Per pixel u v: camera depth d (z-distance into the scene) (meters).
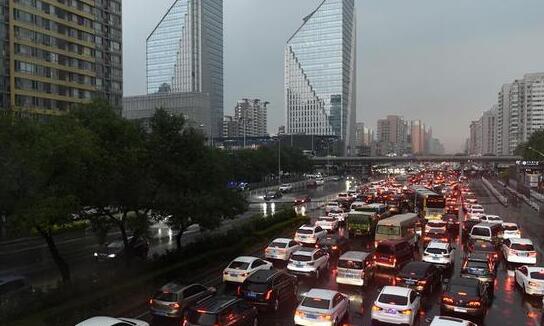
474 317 20.83
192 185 31.02
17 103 83.50
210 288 22.09
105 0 106.50
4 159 21.12
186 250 30.50
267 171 118.38
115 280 23.89
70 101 95.00
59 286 21.59
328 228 47.97
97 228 28.16
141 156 27.41
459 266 33.47
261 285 21.75
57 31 92.25
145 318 20.92
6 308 18.75
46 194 22.67
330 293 19.91
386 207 55.91
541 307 23.50
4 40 82.12
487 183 138.62
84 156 23.36
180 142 30.72
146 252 36.03
